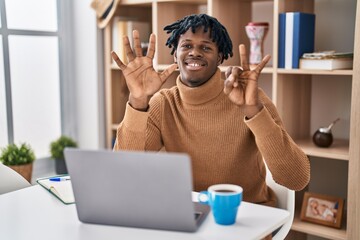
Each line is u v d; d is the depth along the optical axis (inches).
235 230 42.7
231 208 43.4
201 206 48.4
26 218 46.9
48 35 117.4
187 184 40.0
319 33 99.9
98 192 43.1
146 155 40.3
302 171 59.1
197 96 63.8
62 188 55.6
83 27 118.8
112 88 118.3
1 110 110.3
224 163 64.3
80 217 45.1
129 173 41.4
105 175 42.2
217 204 43.4
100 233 42.6
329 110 100.7
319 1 99.0
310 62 88.3
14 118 113.5
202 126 64.9
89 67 119.1
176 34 63.8
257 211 47.6
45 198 53.6
